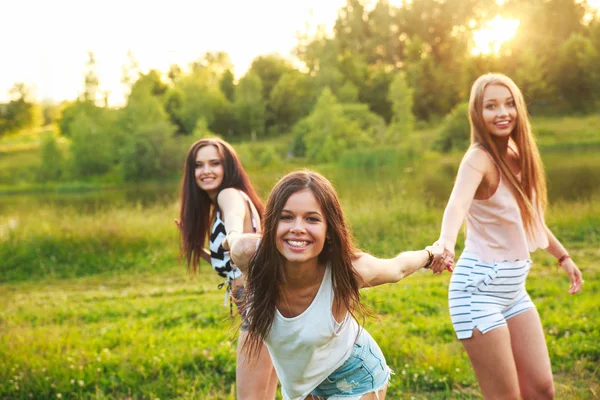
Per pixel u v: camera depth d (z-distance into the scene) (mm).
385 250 9875
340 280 2654
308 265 2646
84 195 39031
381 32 84250
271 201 2615
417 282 7508
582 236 9430
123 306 7465
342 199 14836
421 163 41469
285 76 71938
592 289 6672
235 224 3521
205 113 67438
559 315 5676
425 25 79750
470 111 3486
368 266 2732
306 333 2676
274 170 45781
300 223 2555
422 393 4348
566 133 43844
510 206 3352
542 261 8188
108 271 10000
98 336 6016
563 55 54469
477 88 3445
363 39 87562
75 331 6039
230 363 4898
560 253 3906
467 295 3324
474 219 3445
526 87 54812
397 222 10969
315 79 69125
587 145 38656
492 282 3312
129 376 4773
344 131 49281
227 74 81500
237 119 68562
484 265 3354
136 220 12055
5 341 5676
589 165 24656
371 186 22969
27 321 7031
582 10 63625
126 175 49562
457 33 76938
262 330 2721
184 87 71688
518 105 3451
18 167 55938
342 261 2639
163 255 10250
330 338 2715
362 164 43312
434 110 66375
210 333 5801
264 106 70688
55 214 13672
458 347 5035
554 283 6977
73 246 10656
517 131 3475
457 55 69438
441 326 5555
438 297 6691
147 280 9266
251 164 49312
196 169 3818
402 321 5875
